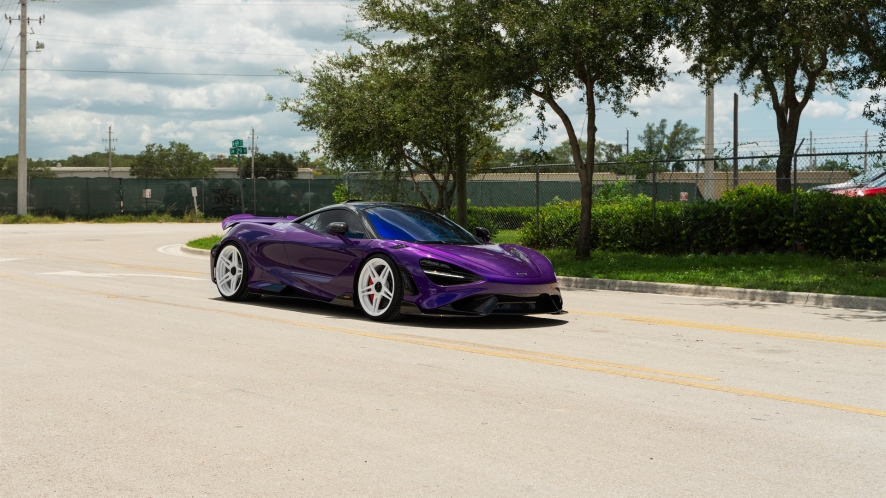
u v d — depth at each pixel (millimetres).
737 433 4523
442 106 17734
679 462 4000
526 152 20516
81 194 43750
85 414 4844
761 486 3666
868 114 14438
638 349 7258
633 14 14312
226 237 10586
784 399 5344
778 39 14859
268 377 5887
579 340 7727
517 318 9383
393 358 6664
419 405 5090
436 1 16078
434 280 8406
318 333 7945
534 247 20219
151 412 4895
